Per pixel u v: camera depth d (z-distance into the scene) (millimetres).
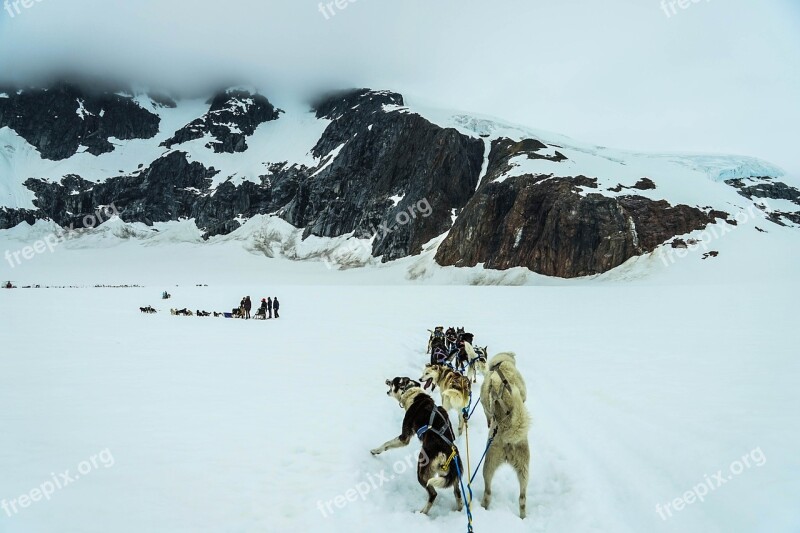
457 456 5051
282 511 4801
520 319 23734
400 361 12875
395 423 7809
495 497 5480
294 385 9750
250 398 8664
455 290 53156
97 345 14641
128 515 4523
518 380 6082
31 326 19672
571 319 22953
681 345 14305
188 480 5309
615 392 9133
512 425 5078
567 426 7480
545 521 4910
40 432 6504
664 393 8930
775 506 4820
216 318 28094
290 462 5898
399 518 4879
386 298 42438
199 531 4355
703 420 7332
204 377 10305
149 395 8680
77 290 61844
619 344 14938
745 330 16891
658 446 6496
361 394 9109
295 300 42656
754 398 8414
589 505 5113
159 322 23094
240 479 5395
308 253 120625
